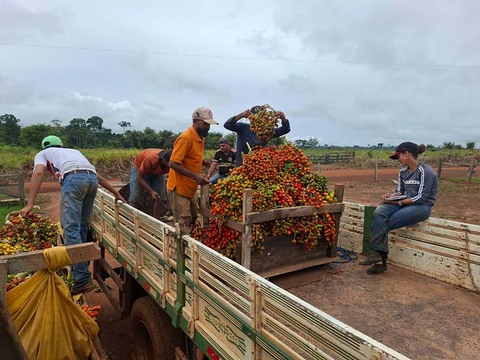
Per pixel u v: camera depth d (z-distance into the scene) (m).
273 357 2.00
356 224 4.42
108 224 5.47
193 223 4.64
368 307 3.01
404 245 3.93
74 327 2.98
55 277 2.84
